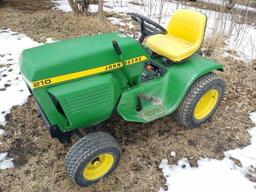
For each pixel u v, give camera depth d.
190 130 3.21
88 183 2.50
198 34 3.02
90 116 2.42
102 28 5.40
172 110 2.86
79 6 5.85
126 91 2.67
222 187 2.60
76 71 2.32
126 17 6.14
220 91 3.19
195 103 2.98
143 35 3.07
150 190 2.55
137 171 2.71
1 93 3.62
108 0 7.32
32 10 6.25
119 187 2.57
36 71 2.17
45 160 2.79
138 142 3.02
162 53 3.00
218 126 3.30
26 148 2.92
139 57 2.62
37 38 4.97
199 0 7.76
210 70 3.00
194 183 2.63
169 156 2.88
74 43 2.48
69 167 2.34
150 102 2.91
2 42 4.80
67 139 2.56
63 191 2.52
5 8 6.25
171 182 2.63
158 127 3.22
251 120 3.42
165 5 7.11
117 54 2.46
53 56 2.29
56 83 2.26
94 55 2.37
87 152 2.30
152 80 2.89
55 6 6.59
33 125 3.19
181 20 3.18
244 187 2.61
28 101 3.51
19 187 2.54
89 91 2.31
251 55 4.86
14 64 4.21
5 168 2.71
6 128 3.14
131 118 2.69
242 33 5.65
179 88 2.87
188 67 2.97
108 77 2.44
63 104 2.23
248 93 3.88
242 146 3.05
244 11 6.71
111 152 2.45
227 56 4.77
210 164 2.82
